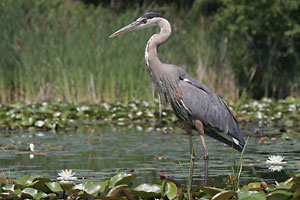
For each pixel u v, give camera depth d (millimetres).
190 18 21516
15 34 18547
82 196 5727
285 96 21922
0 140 10992
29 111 14430
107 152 9531
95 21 19562
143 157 9016
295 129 12406
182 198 5953
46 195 5719
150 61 8023
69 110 15797
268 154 9242
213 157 9078
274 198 5426
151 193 5750
